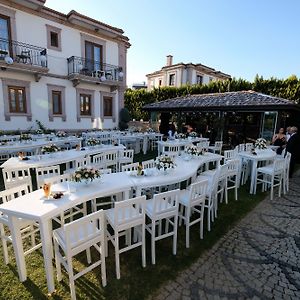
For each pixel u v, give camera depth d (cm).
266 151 725
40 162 515
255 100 1104
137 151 1168
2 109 1127
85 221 247
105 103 1587
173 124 1584
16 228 272
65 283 280
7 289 269
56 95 1334
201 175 570
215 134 1382
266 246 362
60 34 1289
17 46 1138
